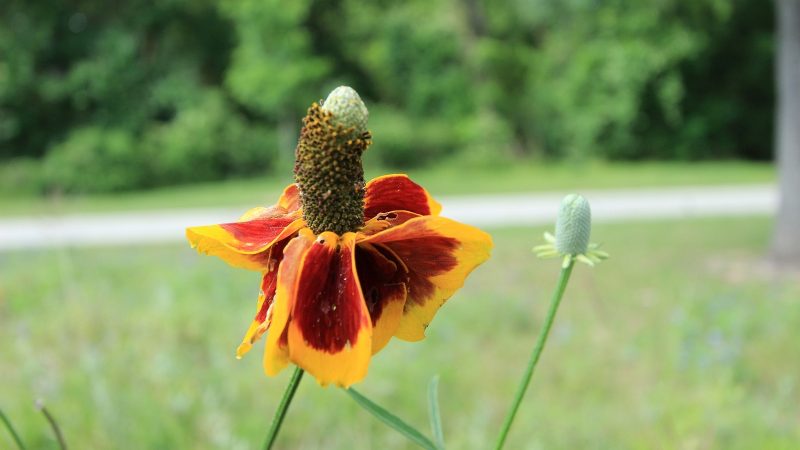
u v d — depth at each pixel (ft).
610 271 31.94
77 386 16.12
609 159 88.22
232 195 66.44
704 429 15.02
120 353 18.42
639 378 18.83
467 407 16.88
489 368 19.80
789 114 33.94
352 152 4.64
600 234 41.52
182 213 54.44
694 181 66.95
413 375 18.11
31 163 76.64
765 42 85.15
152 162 78.95
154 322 21.27
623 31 84.23
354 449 14.30
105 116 83.61
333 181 4.64
